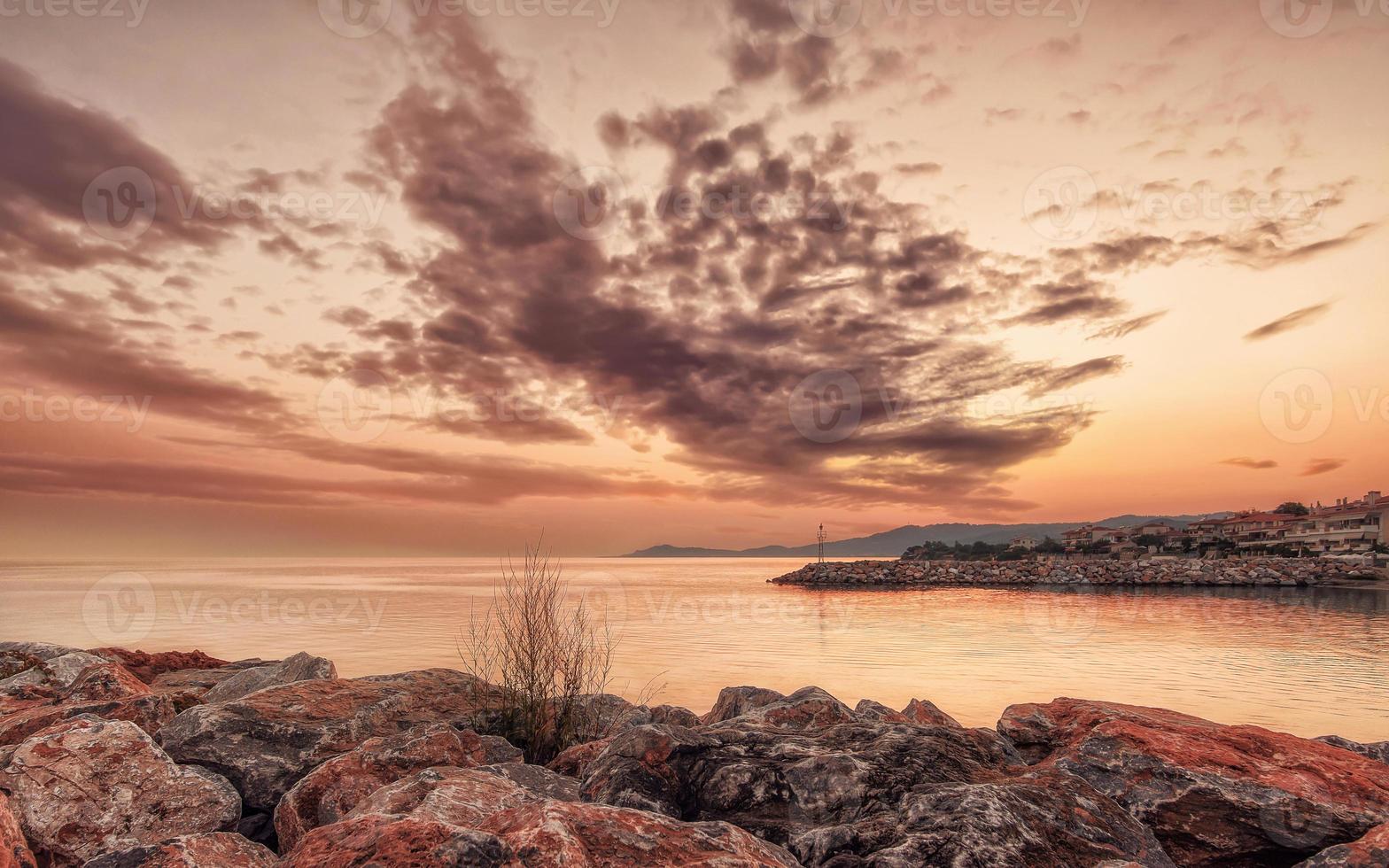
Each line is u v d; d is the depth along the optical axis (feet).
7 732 24.56
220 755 23.45
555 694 31.37
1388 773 20.38
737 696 33.65
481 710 30.81
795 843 15.79
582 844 12.09
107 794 18.44
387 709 29.12
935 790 16.53
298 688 29.55
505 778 18.58
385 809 15.89
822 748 19.38
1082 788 17.94
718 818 17.12
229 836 15.80
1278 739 22.39
